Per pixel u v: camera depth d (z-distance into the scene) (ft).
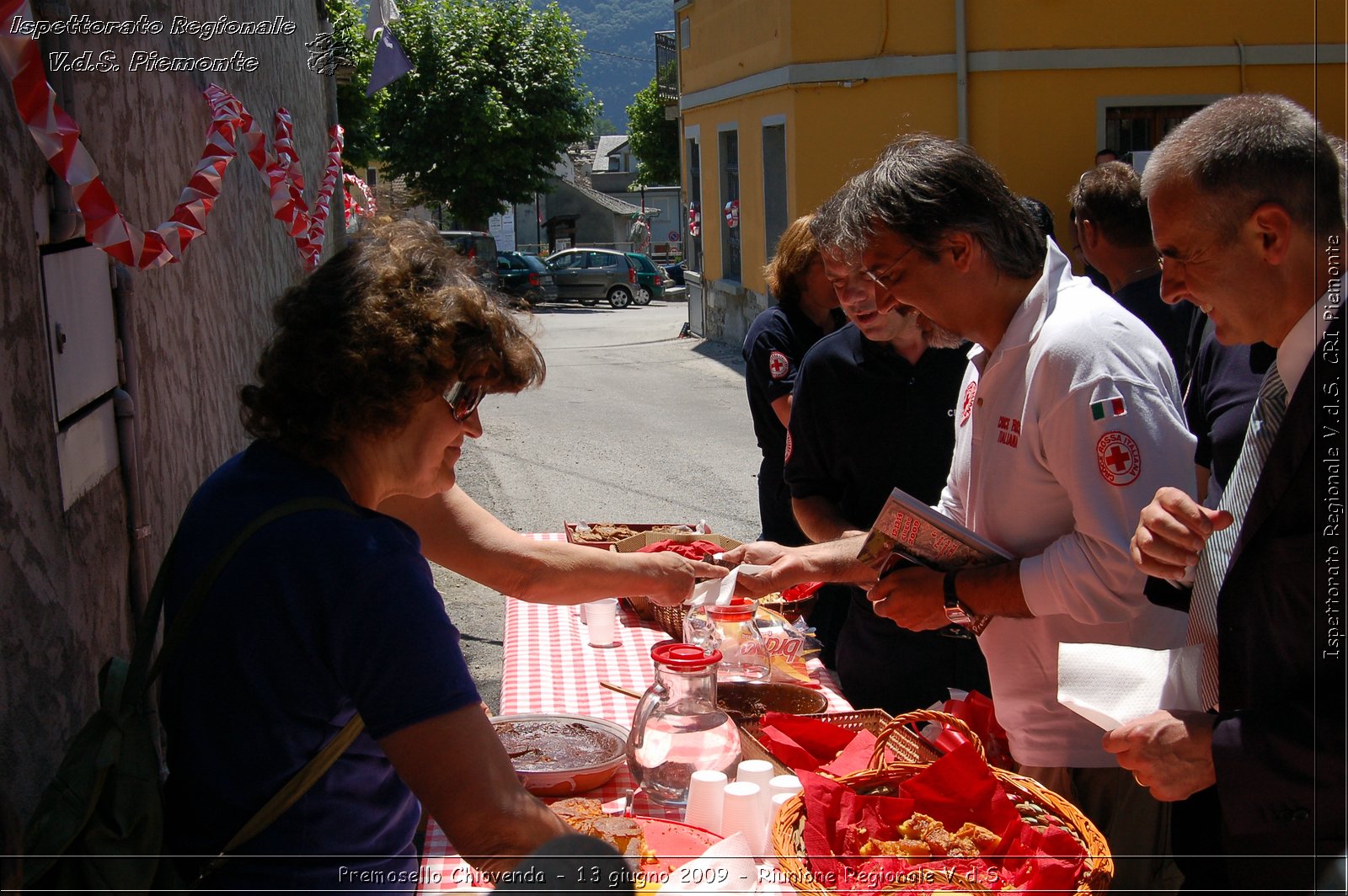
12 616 5.45
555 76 96.94
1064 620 6.30
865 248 6.40
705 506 24.38
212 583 4.62
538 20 97.81
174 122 9.98
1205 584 5.49
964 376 8.33
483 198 97.76
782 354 11.23
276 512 4.72
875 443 9.17
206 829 4.75
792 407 9.70
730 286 53.57
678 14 59.00
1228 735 4.91
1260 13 37.58
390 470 5.12
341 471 5.05
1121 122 38.42
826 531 9.37
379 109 93.40
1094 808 6.48
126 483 7.84
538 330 5.61
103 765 4.41
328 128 31.86
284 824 4.69
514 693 8.19
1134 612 5.88
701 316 59.98
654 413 37.50
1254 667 5.07
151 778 4.53
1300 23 37.73
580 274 88.43
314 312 4.82
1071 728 6.39
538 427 34.73
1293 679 4.96
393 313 4.79
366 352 4.72
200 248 11.25
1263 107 5.09
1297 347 4.97
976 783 5.29
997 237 6.18
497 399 40.32
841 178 40.40
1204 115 5.22
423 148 94.89
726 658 7.88
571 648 9.25
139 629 4.71
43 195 6.33
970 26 37.78
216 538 4.72
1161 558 5.09
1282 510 4.91
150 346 8.87
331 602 4.57
